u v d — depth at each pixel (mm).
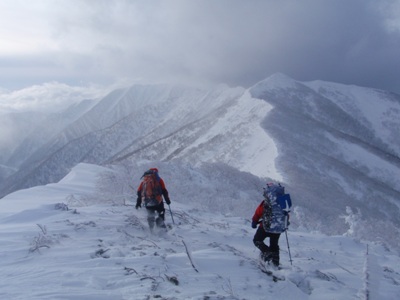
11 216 9180
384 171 100625
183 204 15344
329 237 10844
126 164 20156
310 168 64750
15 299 4148
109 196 13812
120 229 8227
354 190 65000
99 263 5660
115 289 4754
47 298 4199
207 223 10406
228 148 93750
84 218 9133
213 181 26312
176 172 22859
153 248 6977
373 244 11227
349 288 5977
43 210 9828
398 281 7086
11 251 6090
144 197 8914
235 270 6047
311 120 114250
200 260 6195
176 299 4488
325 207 37094
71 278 4957
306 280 6031
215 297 4719
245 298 4953
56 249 6320
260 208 6926
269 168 61375
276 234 6793
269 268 6492
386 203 64938
